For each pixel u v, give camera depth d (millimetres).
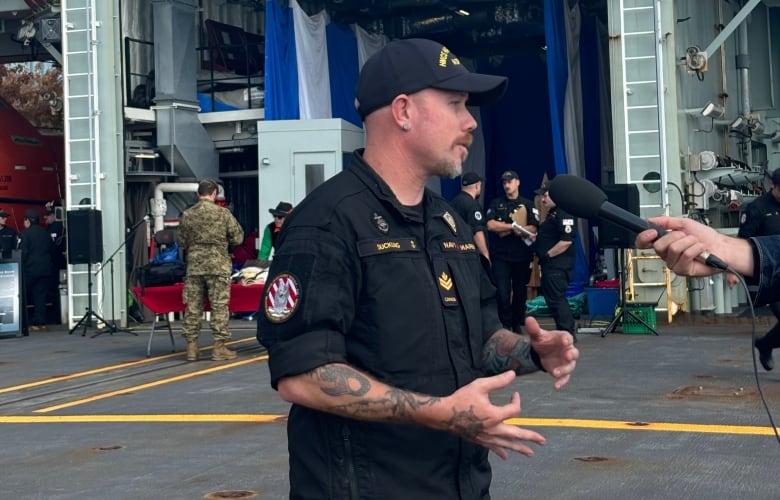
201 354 11664
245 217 20047
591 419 6895
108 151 15789
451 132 2400
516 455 5918
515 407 2215
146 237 16781
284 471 5715
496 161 23828
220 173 19234
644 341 11383
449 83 2377
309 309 2252
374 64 2441
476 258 2561
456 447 2381
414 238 2398
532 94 23484
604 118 20609
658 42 13641
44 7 17984
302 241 2312
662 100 13648
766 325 12891
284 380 2264
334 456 2338
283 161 17031
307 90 17969
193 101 17547
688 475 5336
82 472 5883
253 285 11383
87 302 15562
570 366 2434
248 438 6680
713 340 11312
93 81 15727
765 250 2102
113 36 15867
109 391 9078
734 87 19031
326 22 18922
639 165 13812
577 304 15039
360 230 2330
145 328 15523
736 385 8109
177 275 11406
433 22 21391
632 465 5586
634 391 7977
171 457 6184
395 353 2320
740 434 6301
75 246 15047
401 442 2330
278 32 17562
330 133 16969
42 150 19797
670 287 13555
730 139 18453
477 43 22844
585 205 2277
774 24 20609
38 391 9266
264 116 17547
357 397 2211
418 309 2344
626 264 13766
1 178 18750
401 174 2424
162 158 17500
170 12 17125
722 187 15906
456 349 2396
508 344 2518
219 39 19031
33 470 5992
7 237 17188
